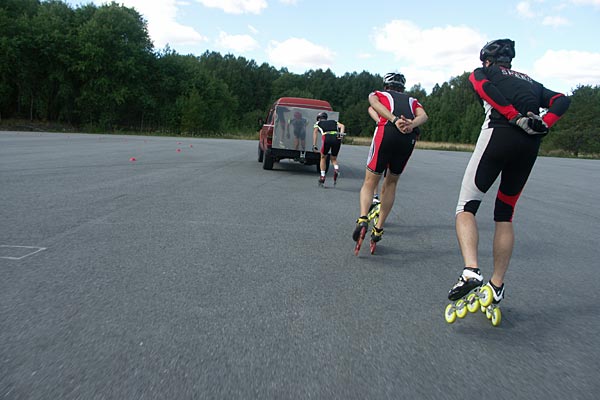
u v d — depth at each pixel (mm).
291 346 2734
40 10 57250
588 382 2490
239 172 12719
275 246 5109
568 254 5504
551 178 17062
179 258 4453
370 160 4734
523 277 4484
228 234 5543
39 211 6332
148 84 65375
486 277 4398
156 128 65625
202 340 2750
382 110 4551
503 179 3383
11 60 51750
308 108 13398
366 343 2836
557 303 3777
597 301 3859
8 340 2654
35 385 2199
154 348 2621
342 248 5195
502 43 3445
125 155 16625
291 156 13438
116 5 61438
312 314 3244
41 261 4168
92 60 56094
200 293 3541
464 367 2600
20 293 3385
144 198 7758
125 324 2926
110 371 2352
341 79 127688
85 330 2820
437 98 112938
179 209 6965
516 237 6379
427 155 32031
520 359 2742
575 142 63594
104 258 4340
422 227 6613
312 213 7250
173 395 2160
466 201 3441
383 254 5039
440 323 3227
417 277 4250
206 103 73375
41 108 55500
